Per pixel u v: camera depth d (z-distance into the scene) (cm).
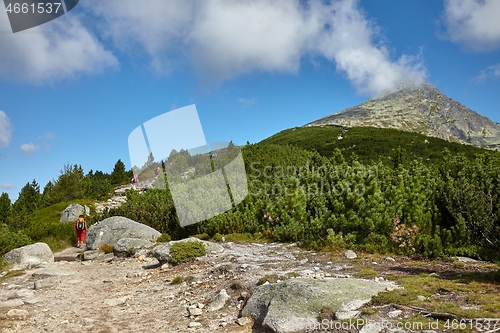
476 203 942
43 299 751
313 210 1251
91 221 1984
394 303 486
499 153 1345
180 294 738
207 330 530
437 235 895
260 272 759
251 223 1345
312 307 499
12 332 541
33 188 4138
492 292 527
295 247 1060
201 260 970
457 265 771
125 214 1830
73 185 4006
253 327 522
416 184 1094
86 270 1107
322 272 725
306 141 7806
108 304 703
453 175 1221
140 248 1291
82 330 553
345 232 1077
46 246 1348
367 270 711
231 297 654
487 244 902
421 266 771
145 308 671
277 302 528
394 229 991
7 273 1078
